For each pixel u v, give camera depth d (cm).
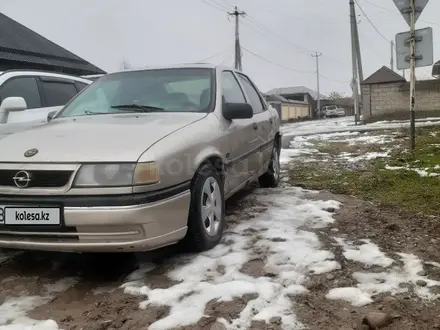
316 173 746
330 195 581
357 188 611
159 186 322
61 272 356
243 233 429
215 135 405
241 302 288
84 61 2177
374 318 259
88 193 308
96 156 316
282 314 273
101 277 345
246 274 333
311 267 343
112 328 267
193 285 314
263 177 625
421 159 787
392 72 2134
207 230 382
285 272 333
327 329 258
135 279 332
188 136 366
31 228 314
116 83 486
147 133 353
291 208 516
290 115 5547
